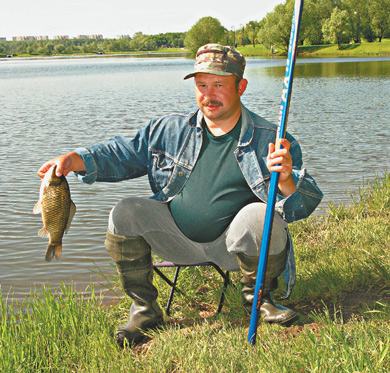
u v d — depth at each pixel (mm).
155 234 3057
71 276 4758
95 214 6684
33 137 13641
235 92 2910
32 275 4832
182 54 192750
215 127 2994
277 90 28203
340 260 3855
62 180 2881
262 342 2801
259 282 2699
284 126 2602
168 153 3105
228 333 2924
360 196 5824
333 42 118312
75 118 17969
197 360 2668
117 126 15555
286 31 121375
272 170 2613
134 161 3203
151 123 3166
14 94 32188
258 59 101250
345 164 9109
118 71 67812
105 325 3248
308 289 3428
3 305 3496
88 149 3090
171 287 3559
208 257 3238
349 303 3197
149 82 41438
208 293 3729
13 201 7492
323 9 127125
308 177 2869
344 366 2328
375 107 18750
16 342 2947
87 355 2871
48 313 3330
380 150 10352
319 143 11430
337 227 4922
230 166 2986
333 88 28406
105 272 4801
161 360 2691
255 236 2900
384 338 2559
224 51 2822
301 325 2994
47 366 2836
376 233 4438
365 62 67938
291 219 2941
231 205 3025
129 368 2668
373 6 117125
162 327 3131
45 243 5719
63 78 53188
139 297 3086
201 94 2895
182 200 3070
